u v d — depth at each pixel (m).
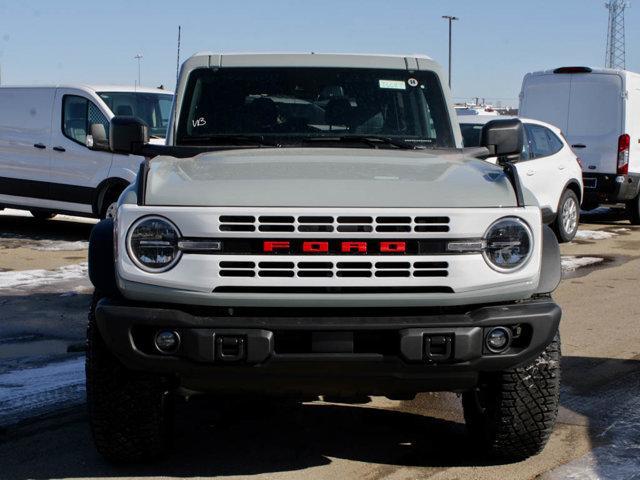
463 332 4.10
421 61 5.89
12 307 8.59
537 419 4.50
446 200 4.21
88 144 12.66
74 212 13.37
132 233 4.11
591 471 4.61
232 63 5.79
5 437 5.09
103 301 4.21
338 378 4.15
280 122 5.60
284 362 4.06
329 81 5.73
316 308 4.15
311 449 4.94
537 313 4.22
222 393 4.38
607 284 10.25
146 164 4.47
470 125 12.36
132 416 4.41
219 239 4.06
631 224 16.80
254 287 4.06
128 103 13.34
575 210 14.07
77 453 4.85
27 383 6.12
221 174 4.50
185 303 4.11
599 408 5.70
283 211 4.05
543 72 16.61
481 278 4.15
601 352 7.14
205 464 4.70
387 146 5.43
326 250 4.06
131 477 4.52
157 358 4.11
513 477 4.52
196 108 5.66
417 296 4.11
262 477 4.53
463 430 5.27
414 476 4.54
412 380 4.18
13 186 13.85
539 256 4.24
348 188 4.27
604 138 15.95
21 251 12.10
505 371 4.43
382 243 4.08
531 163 12.99
